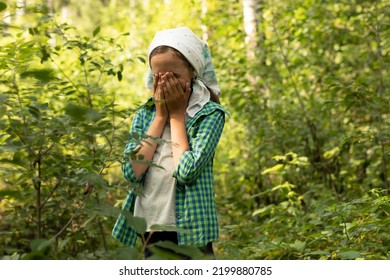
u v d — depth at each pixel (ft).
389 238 15.10
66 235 16.26
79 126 11.77
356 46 28.50
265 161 25.29
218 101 13.73
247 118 26.48
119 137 11.54
